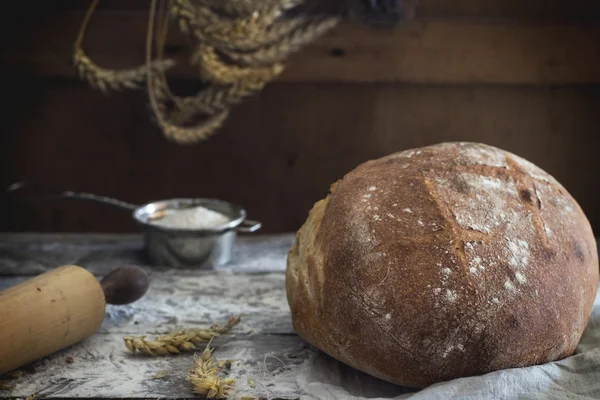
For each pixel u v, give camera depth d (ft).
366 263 3.88
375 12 6.93
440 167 4.22
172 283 5.58
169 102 7.11
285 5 5.66
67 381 4.14
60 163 7.36
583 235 4.23
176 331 4.80
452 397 3.62
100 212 7.53
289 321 4.96
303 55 7.05
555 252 3.98
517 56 7.11
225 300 5.30
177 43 6.98
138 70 5.65
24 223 7.52
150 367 4.32
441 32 7.04
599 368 3.79
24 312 4.10
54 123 7.25
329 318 4.00
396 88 7.27
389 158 4.51
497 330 3.71
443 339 3.71
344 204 4.17
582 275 4.07
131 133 7.34
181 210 6.07
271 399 3.96
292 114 7.33
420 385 3.87
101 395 4.00
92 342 4.62
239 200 7.56
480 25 7.03
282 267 5.95
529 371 3.75
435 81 7.15
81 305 4.40
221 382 3.98
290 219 7.63
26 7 6.86
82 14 6.89
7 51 6.93
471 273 3.76
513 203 4.08
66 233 7.23
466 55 7.09
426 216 3.94
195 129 6.17
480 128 7.39
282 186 7.54
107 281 4.83
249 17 5.57
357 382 4.13
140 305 5.18
